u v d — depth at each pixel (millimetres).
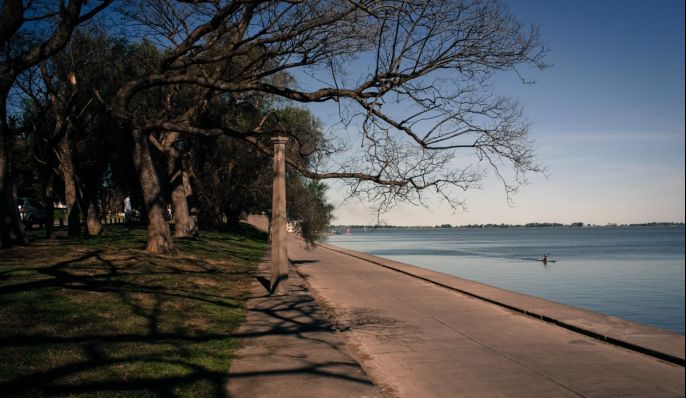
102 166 31172
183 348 7402
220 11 14844
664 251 77438
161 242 18250
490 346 8844
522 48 14234
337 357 7414
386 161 14625
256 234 59812
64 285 10984
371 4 13953
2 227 15906
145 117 23297
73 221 24375
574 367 7461
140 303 10328
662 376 6973
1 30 12188
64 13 13250
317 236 38500
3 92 13883
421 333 9945
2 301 9047
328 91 15109
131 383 5672
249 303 12383
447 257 56438
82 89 23656
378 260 30062
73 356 6504
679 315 19562
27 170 40156
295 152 22281
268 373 6531
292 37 15711
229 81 18078
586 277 34906
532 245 104188
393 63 14383
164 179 38812
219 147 35750
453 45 14430
